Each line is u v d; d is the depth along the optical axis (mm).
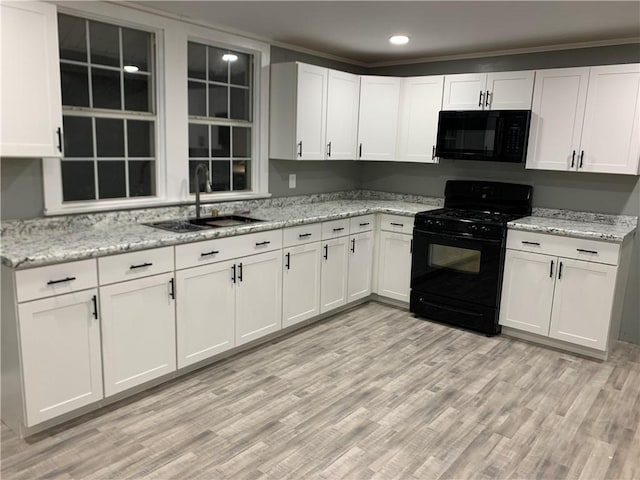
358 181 5285
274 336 3691
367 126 4570
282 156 4121
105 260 2482
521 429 2549
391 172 5074
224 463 2205
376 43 4043
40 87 2473
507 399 2859
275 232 3459
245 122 4055
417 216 4133
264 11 3172
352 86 4445
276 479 2105
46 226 2836
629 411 2754
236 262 3197
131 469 2148
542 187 4102
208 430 2463
